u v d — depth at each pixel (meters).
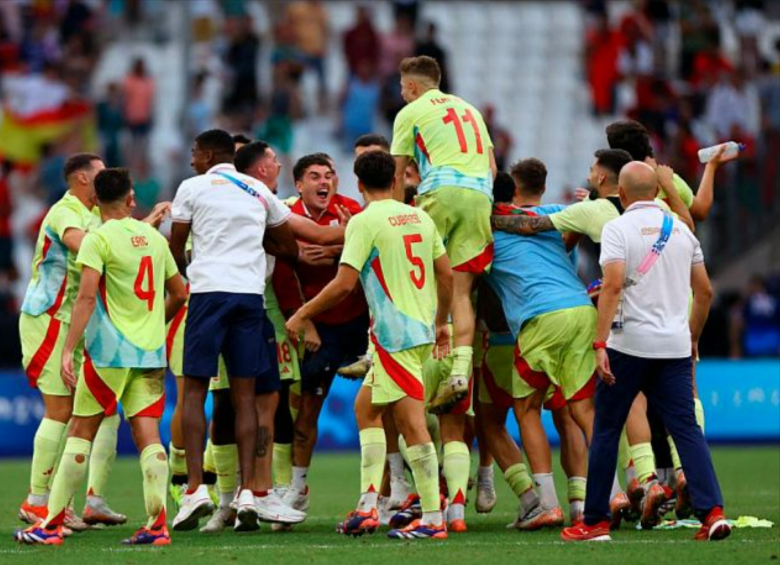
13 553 29.00
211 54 88.44
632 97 84.69
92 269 30.53
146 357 30.81
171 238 33.03
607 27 86.12
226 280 32.09
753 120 81.94
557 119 88.62
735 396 63.19
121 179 31.22
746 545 28.61
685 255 29.53
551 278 32.78
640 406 32.84
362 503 31.55
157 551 28.98
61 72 84.00
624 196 29.97
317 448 60.88
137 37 90.44
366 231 30.95
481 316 34.28
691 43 83.75
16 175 80.88
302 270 34.69
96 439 34.47
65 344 30.59
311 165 35.16
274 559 27.59
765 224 74.62
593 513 29.80
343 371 33.53
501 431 33.91
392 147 34.44
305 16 85.62
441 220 33.34
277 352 33.72
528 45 92.88
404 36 84.12
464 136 33.75
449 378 32.09
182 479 36.50
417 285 31.08
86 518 34.44
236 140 37.31
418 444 30.92
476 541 30.23
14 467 54.59
